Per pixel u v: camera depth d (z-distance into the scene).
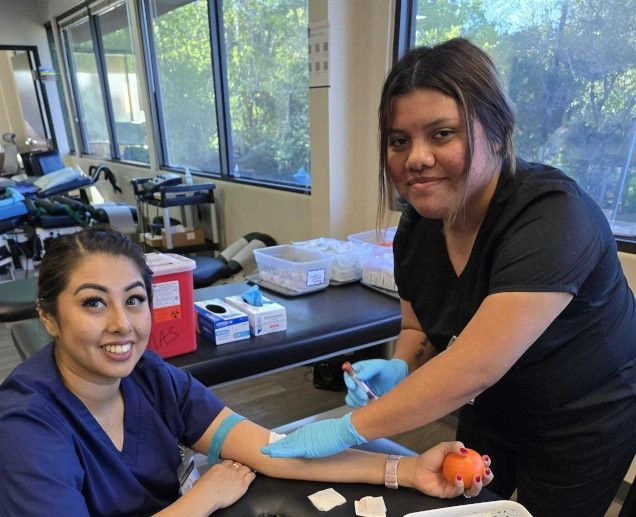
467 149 0.73
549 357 0.88
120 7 5.02
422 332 1.18
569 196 0.75
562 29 1.79
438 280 1.02
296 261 1.91
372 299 1.78
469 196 0.80
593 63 1.72
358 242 2.10
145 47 4.62
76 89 6.71
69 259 0.78
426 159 0.74
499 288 0.72
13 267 4.15
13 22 6.61
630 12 1.59
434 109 0.72
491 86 0.73
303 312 1.65
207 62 3.89
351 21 2.38
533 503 1.04
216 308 1.48
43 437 0.74
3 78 7.19
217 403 1.03
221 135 3.89
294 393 2.50
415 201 0.81
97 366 0.80
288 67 3.12
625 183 1.70
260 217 3.51
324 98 2.44
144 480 0.90
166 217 3.69
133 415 0.91
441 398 0.72
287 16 3.03
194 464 1.00
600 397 0.91
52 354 0.86
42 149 6.96
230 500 0.84
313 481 0.88
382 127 0.81
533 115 1.95
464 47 0.74
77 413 0.81
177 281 1.25
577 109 1.79
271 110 3.37
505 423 1.03
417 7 2.30
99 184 6.21
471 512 0.75
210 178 4.10
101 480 0.83
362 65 2.46
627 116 1.66
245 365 1.34
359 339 1.55
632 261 1.67
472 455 0.81
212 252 4.02
